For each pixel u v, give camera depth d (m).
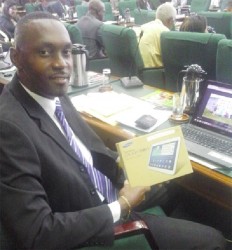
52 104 1.18
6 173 0.91
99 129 1.62
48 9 6.43
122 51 2.88
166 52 2.60
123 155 1.16
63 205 1.05
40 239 0.90
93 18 4.00
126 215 1.12
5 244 0.93
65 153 1.08
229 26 4.21
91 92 2.02
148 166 1.17
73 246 0.97
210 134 1.42
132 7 6.80
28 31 1.08
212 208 1.97
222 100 1.46
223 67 2.02
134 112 1.69
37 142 1.00
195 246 1.24
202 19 2.88
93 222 0.99
